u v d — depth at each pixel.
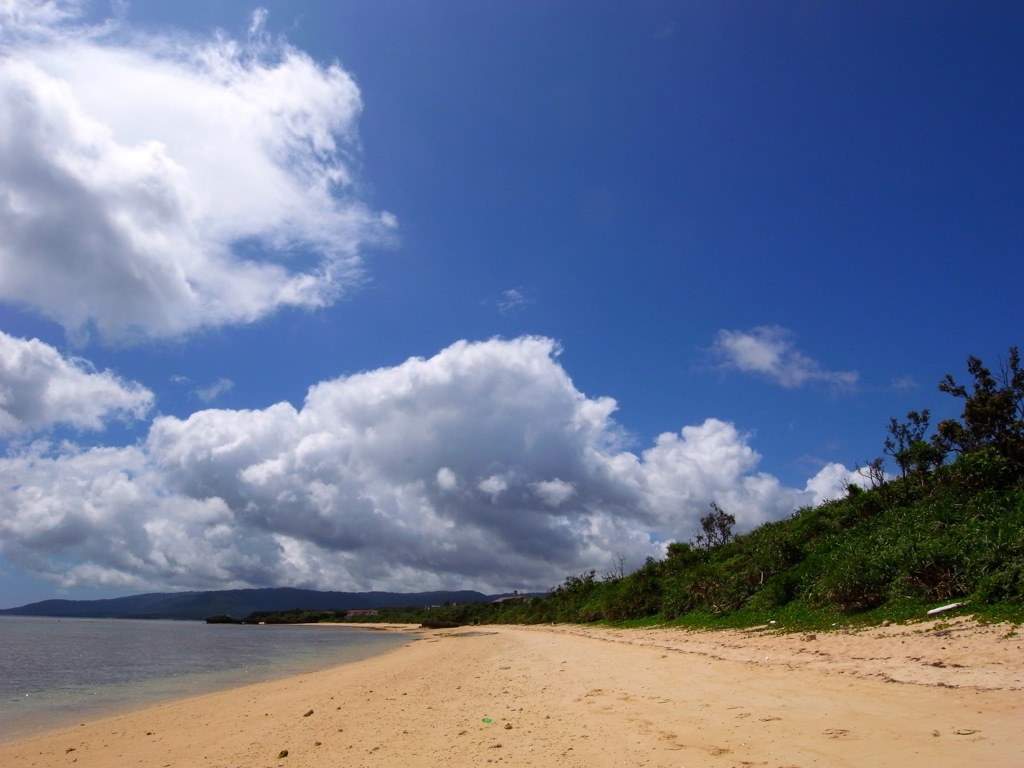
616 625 35.34
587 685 13.33
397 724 11.16
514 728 9.62
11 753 11.30
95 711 16.17
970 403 22.31
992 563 14.03
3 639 55.47
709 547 37.72
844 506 26.19
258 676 24.78
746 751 6.96
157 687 21.31
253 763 9.14
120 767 9.69
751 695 10.07
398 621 141.88
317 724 12.07
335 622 159.62
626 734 8.41
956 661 10.16
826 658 12.77
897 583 16.22
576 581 66.44
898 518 21.19
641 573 37.56
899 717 7.58
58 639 57.88
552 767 7.21
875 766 5.94
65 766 10.09
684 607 28.64
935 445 23.47
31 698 18.80
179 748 10.90
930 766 5.73
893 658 11.34
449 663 24.47
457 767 7.65
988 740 6.27
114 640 57.91
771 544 25.50
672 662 15.64
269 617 166.88
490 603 116.69
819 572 20.42
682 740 7.76
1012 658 9.64
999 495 18.53
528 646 29.34
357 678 21.34
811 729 7.52
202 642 56.06
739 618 22.14
